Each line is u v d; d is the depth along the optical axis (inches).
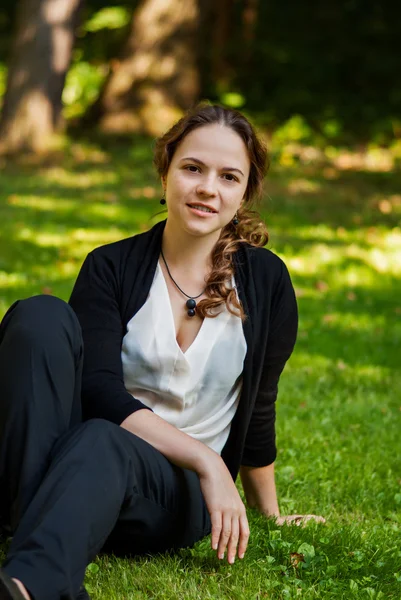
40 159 677.9
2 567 98.0
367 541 143.9
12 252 422.3
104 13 890.7
